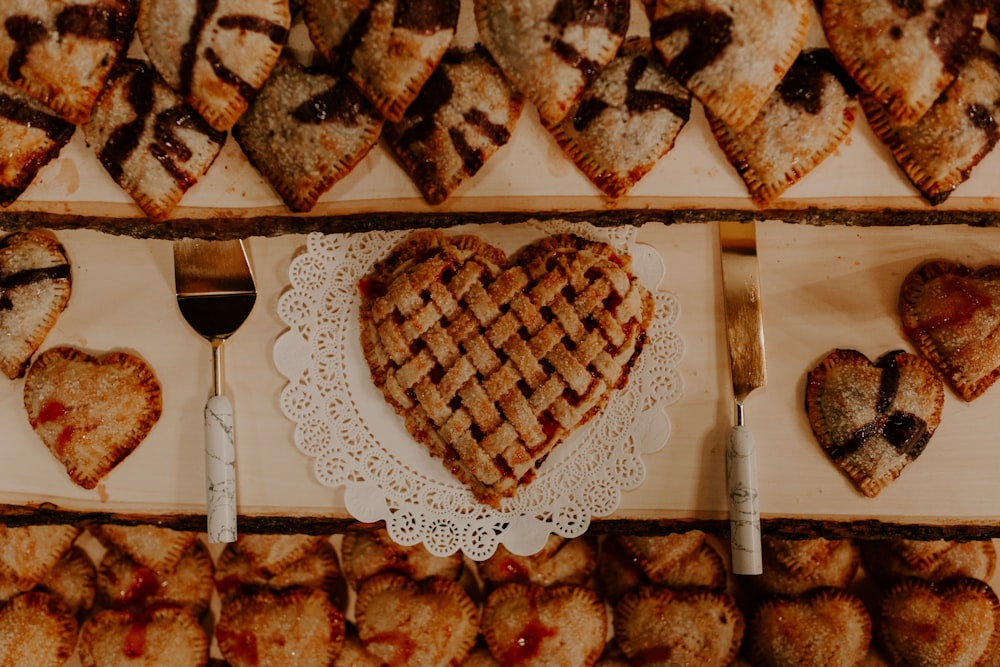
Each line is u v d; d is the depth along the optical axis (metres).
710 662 0.86
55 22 0.72
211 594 0.90
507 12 0.72
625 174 0.76
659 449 0.79
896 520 0.80
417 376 0.76
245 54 0.72
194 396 0.81
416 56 0.72
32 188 0.77
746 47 0.72
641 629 0.87
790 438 0.81
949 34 0.72
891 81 0.73
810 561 0.86
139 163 0.75
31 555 0.86
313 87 0.74
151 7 0.72
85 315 0.81
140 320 0.81
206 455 0.78
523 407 0.76
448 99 0.74
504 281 0.77
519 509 0.79
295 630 0.86
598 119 0.74
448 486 0.79
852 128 0.76
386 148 0.77
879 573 0.89
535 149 0.77
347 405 0.79
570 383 0.76
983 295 0.79
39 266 0.80
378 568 0.88
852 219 0.78
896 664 0.88
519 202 0.77
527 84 0.73
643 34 0.75
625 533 0.81
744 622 0.88
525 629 0.86
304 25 0.75
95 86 0.73
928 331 0.80
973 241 0.81
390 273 0.79
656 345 0.80
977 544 0.88
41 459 0.81
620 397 0.79
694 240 0.81
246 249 0.80
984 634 0.86
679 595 0.88
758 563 0.77
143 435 0.80
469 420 0.77
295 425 0.80
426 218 0.78
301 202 0.76
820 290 0.81
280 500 0.80
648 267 0.80
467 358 0.76
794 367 0.81
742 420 0.79
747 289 0.80
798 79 0.74
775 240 0.81
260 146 0.75
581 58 0.72
